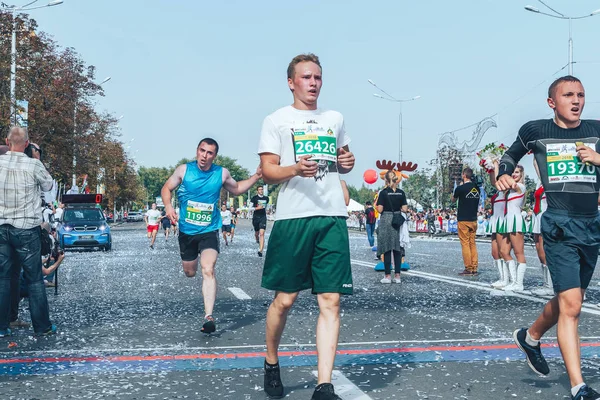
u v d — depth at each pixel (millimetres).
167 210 6621
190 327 6578
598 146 3900
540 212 8914
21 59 31812
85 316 7391
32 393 4117
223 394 4070
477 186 12180
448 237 38062
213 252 6477
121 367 4820
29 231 6148
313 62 4031
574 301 3746
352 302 8289
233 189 6762
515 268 9406
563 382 4242
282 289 3879
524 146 4070
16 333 6336
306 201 3840
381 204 10703
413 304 8078
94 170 46938
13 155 6203
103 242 22906
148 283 11195
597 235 3846
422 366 4719
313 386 4230
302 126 3951
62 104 35750
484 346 5422
